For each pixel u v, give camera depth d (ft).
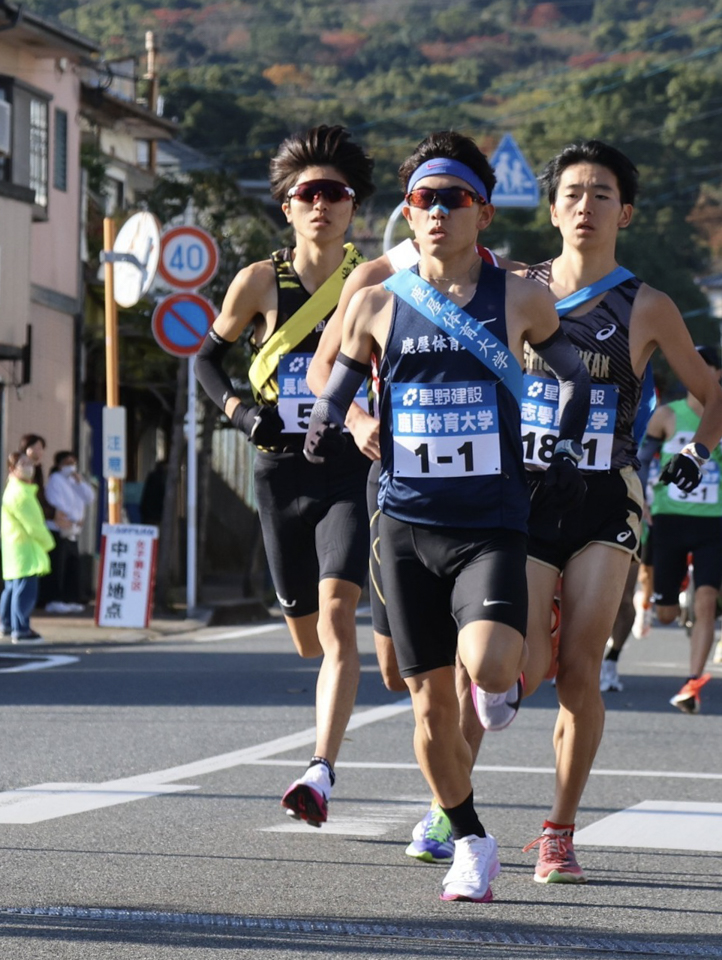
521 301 53.26
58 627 188.96
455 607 52.39
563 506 54.13
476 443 52.34
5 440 245.24
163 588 222.48
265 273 71.36
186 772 82.94
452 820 55.93
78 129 276.41
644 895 56.65
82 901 53.78
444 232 52.60
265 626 209.26
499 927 51.34
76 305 274.16
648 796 78.18
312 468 70.08
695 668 116.26
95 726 100.83
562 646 59.72
